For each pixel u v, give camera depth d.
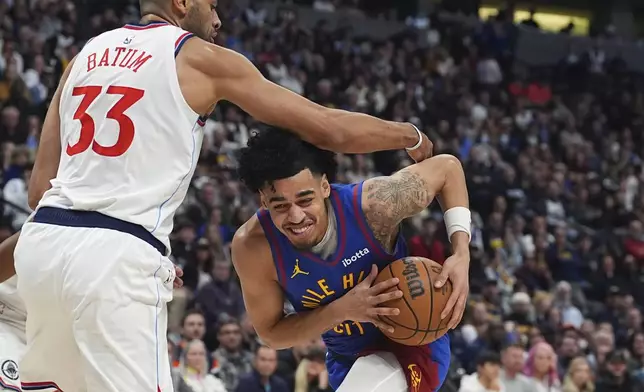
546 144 13.33
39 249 2.31
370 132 2.52
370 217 2.57
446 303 2.57
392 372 2.73
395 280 2.55
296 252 2.59
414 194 2.63
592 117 14.55
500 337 6.83
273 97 2.40
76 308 2.25
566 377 6.52
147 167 2.32
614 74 16.19
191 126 2.37
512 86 14.91
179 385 5.17
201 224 7.76
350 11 15.22
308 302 2.70
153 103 2.34
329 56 13.01
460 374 6.38
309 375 5.58
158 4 2.53
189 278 6.76
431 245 8.30
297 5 14.81
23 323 2.75
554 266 9.83
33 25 10.34
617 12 19.17
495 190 10.90
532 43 16.62
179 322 5.97
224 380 5.61
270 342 2.80
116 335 2.24
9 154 7.61
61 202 2.35
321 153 2.50
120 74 2.38
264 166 2.42
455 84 13.96
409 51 14.20
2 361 2.61
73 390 2.42
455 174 2.77
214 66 2.38
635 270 10.31
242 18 13.48
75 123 2.40
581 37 17.02
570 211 11.59
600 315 8.72
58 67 9.72
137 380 2.26
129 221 2.28
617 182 13.10
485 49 15.50
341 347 2.89
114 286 2.24
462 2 17.11
